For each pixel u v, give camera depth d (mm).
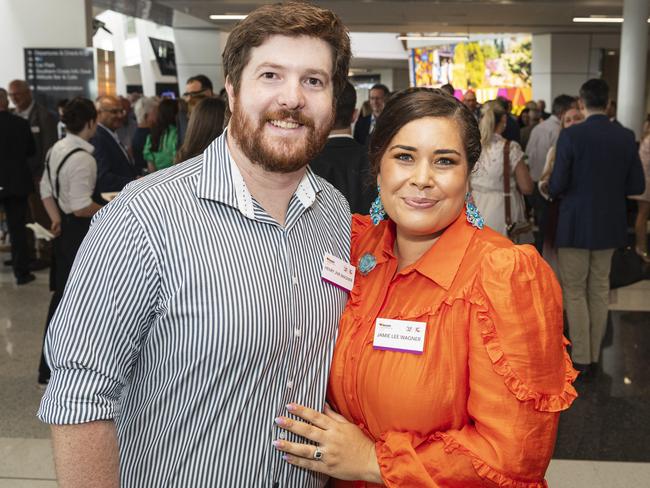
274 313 1341
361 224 1761
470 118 1420
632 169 4180
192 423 1319
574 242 4133
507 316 1319
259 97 1318
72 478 1236
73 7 9359
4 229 8469
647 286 6473
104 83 10414
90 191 3896
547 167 4781
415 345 1400
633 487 2979
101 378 1252
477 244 1427
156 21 16109
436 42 22625
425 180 1387
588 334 4254
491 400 1328
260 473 1376
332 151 2855
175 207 1304
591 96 4078
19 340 4820
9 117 6195
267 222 1380
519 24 16734
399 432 1428
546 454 1340
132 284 1266
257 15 1325
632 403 3842
